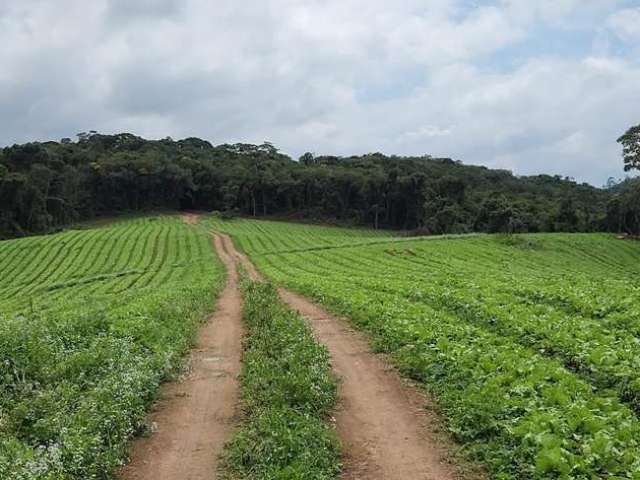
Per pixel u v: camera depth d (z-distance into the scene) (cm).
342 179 15612
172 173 16038
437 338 1811
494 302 2422
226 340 2189
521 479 959
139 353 1761
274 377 1451
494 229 12556
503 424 1128
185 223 13600
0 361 1455
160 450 1156
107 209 15925
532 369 1390
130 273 7138
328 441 1098
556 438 1011
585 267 7581
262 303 2936
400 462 1076
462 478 1008
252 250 9088
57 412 1215
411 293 2956
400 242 8962
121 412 1204
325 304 3123
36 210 12744
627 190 11519
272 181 15738
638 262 8575
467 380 1412
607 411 1170
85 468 985
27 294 5969
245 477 1023
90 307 2800
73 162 17025
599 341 1677
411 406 1373
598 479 900
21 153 15038
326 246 8800
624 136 10600
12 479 902
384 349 1905
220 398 1463
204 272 6438
